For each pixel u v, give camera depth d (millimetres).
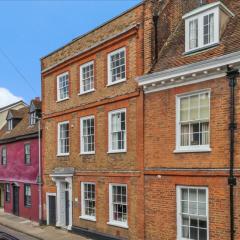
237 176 14242
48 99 26453
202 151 15500
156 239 17359
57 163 25188
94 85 21719
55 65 25359
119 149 19906
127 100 19250
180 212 16391
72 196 23375
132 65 19047
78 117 23062
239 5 17203
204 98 15664
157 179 17422
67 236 22312
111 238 20000
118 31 20141
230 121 14555
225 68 14758
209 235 15125
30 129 30672
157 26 18625
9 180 34031
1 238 10180
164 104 17203
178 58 17312
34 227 25891
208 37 16344
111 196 20312
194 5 20312
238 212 14172
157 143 17469
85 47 22656
